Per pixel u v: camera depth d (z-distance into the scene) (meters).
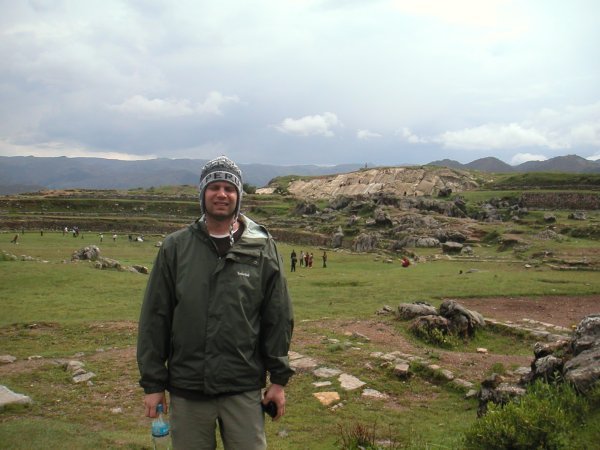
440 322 16.23
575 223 60.88
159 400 4.10
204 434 4.09
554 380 7.20
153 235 86.12
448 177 142.75
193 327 4.04
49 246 60.44
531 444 5.39
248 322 4.13
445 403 10.52
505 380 9.44
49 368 12.77
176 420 4.09
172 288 4.17
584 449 5.20
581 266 36.53
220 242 4.25
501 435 5.61
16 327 17.81
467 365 12.88
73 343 15.79
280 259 4.47
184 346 4.06
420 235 59.75
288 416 9.65
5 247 56.94
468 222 66.50
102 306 22.19
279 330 4.31
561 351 8.48
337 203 96.00
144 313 4.18
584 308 21.84
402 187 137.88
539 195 90.31
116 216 101.38
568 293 24.94
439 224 65.44
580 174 104.44
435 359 13.38
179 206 111.75
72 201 108.94
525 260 42.88
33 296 24.17
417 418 9.52
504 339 16.77
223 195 4.14
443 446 6.66
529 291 25.27
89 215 101.38
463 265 40.62
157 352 4.13
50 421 8.93
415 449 6.92
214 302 4.06
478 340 16.55
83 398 10.70
